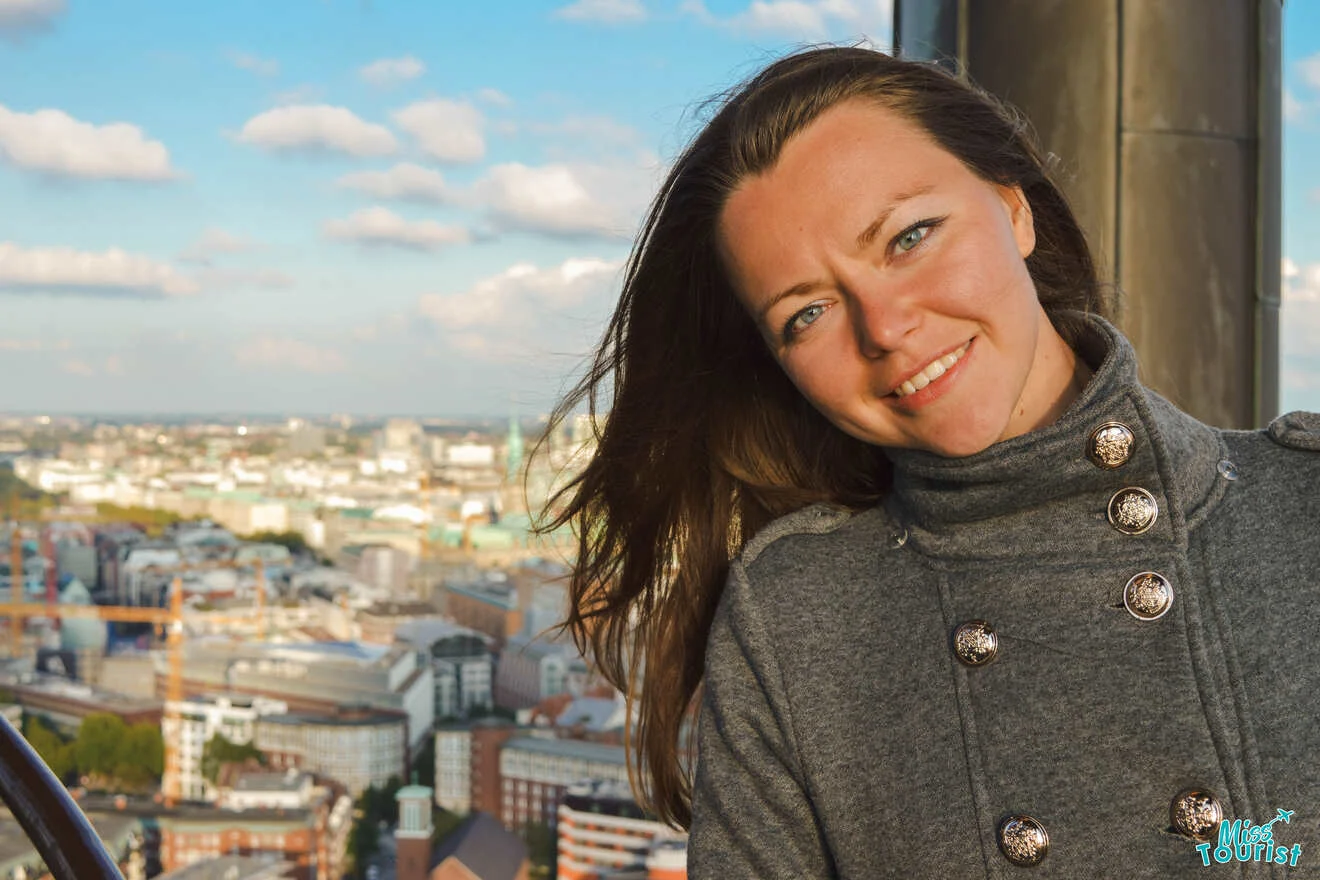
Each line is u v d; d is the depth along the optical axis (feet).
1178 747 2.12
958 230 2.23
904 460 2.45
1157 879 2.09
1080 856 2.15
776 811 2.58
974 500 2.36
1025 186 2.59
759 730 2.62
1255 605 2.19
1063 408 2.45
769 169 2.32
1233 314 5.02
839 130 2.28
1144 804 2.12
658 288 3.08
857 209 2.23
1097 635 2.23
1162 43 4.86
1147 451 2.23
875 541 2.62
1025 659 2.28
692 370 3.18
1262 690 2.13
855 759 2.43
